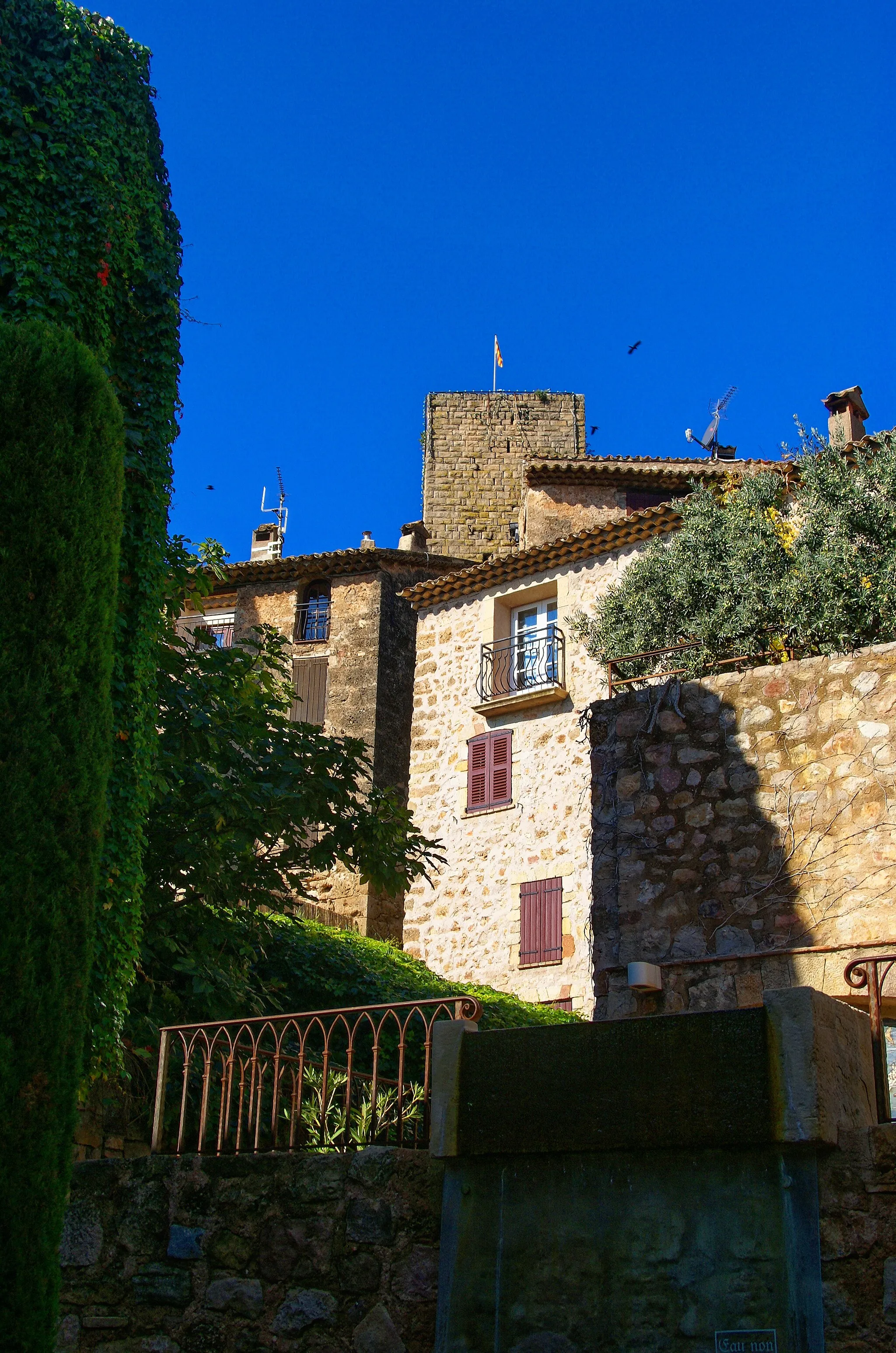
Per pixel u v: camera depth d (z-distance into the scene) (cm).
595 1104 571
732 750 1053
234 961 1150
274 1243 633
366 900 2373
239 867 1179
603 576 2058
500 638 2172
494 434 3347
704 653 1262
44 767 642
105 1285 663
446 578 2223
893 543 1225
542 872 1969
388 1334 588
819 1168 521
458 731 2162
